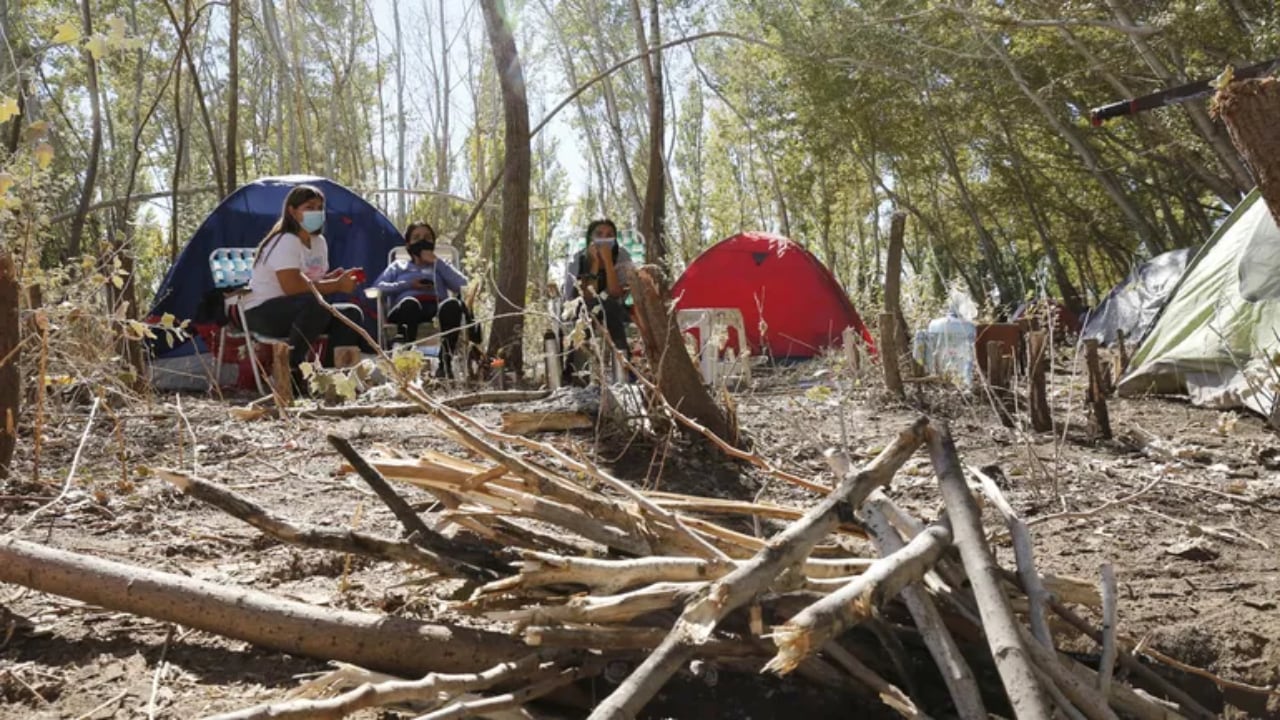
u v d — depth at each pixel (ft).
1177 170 89.15
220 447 16.63
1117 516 15.01
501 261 36.88
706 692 8.11
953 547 8.44
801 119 98.02
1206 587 12.10
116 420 14.83
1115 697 7.73
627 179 95.35
